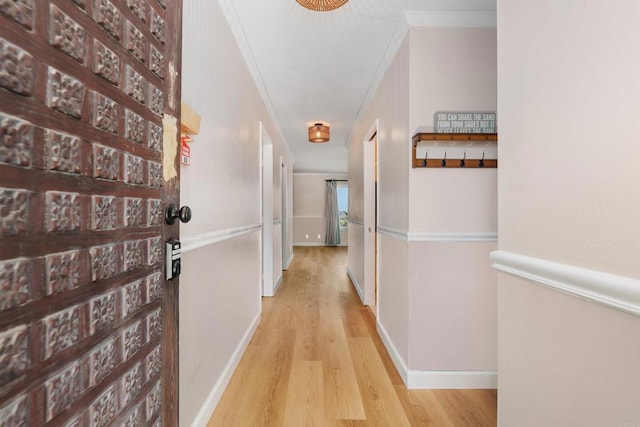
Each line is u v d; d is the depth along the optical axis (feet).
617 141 2.16
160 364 2.73
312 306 12.17
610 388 2.21
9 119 1.38
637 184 2.03
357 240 14.33
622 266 2.12
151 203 2.58
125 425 2.20
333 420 5.50
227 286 6.61
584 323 2.42
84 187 1.82
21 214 1.44
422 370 6.56
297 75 9.46
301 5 5.74
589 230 2.37
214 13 5.61
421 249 6.54
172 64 2.94
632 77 2.06
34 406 1.50
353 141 15.71
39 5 1.52
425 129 6.50
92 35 1.86
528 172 3.06
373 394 6.30
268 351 8.24
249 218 8.82
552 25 2.75
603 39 2.27
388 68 8.41
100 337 1.95
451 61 6.50
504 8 3.41
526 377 3.09
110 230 2.05
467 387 6.53
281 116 13.61
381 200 9.34
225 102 6.31
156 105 2.65
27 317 1.47
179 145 3.09
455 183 6.54
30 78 1.48
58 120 1.64
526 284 3.09
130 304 2.27
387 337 8.32
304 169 31.12
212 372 5.68
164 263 2.81
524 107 3.11
